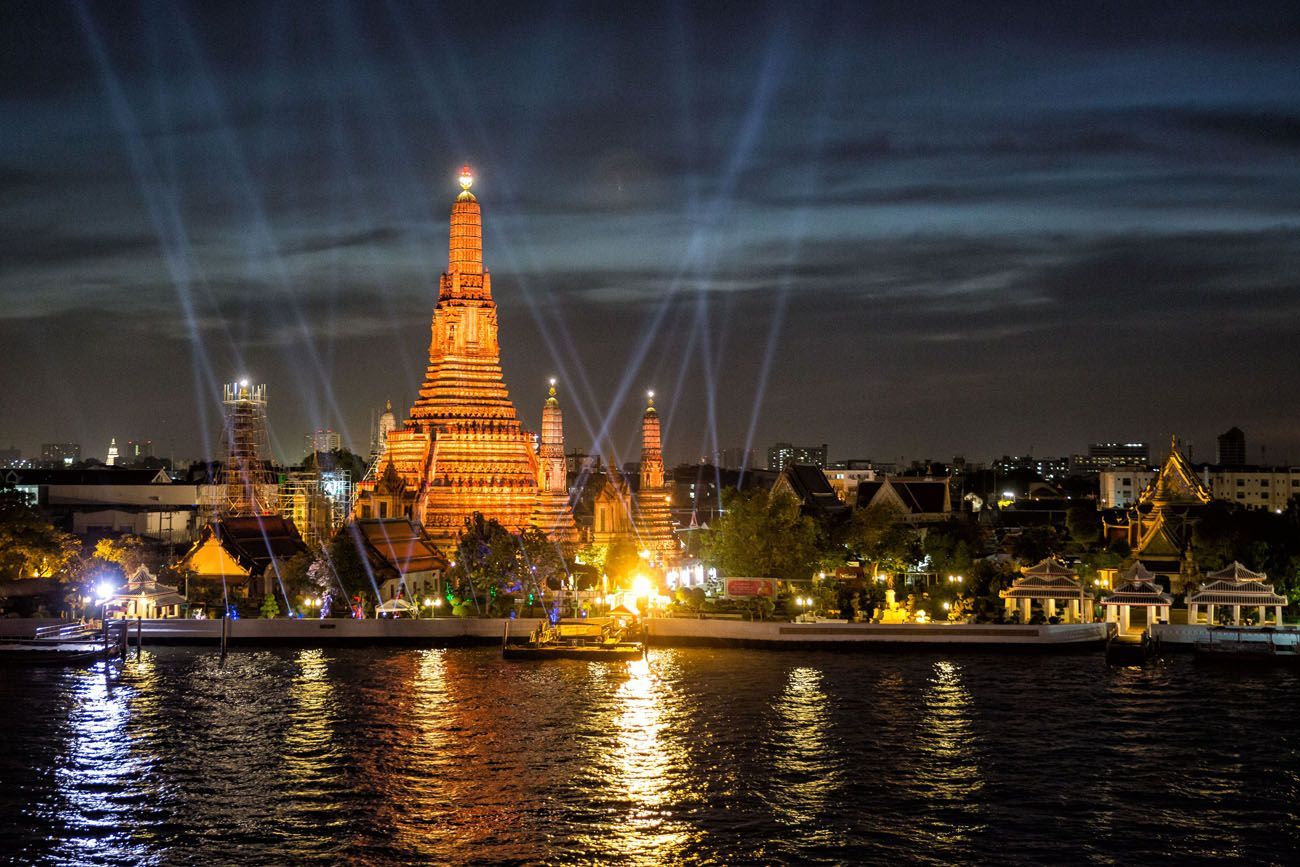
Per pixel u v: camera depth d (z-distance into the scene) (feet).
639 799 305.12
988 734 358.23
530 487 645.51
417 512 623.77
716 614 536.42
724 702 398.83
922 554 639.76
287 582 551.59
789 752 342.03
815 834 281.95
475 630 508.53
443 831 285.23
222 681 432.66
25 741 354.54
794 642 493.36
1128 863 265.75
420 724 373.20
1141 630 502.38
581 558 655.35
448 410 649.61
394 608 526.98
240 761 336.29
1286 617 520.42
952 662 464.24
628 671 449.89
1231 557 570.05
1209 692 410.52
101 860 269.23
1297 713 381.81
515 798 306.35
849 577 585.22
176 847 276.41
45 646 467.93
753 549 591.78
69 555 565.53
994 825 287.07
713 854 271.28
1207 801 302.04
